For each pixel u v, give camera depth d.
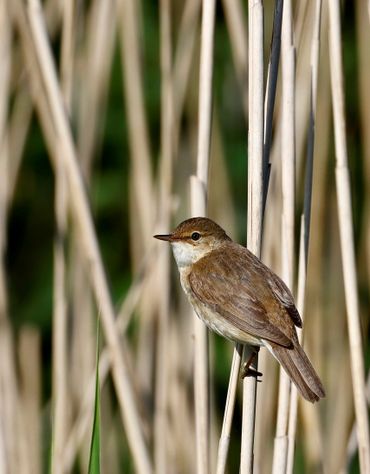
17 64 12.83
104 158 14.09
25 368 12.62
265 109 7.70
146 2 14.34
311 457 10.80
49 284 13.98
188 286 8.79
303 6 9.52
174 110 11.15
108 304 9.80
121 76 14.26
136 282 10.87
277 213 10.05
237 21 11.26
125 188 14.01
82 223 9.77
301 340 8.40
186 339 11.80
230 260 8.61
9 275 13.95
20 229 14.11
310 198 8.48
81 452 11.34
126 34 11.87
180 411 11.10
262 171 7.58
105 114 12.84
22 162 14.09
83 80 11.99
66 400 10.33
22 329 13.27
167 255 10.99
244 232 13.63
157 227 11.03
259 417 10.38
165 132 10.95
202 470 8.66
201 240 8.85
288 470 8.23
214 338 12.97
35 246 14.12
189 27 11.73
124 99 14.23
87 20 12.73
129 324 12.78
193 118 12.91
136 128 11.82
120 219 13.98
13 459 10.70
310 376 7.82
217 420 12.79
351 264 8.80
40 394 12.63
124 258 13.87
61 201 10.81
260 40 7.51
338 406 12.03
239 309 8.20
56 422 10.20
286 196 8.26
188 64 11.73
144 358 11.76
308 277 11.53
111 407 12.32
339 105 8.73
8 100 10.91
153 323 11.71
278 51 7.71
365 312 12.73
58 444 10.16
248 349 8.66
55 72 9.72
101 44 11.76
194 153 12.84
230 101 14.20
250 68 7.57
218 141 12.90
